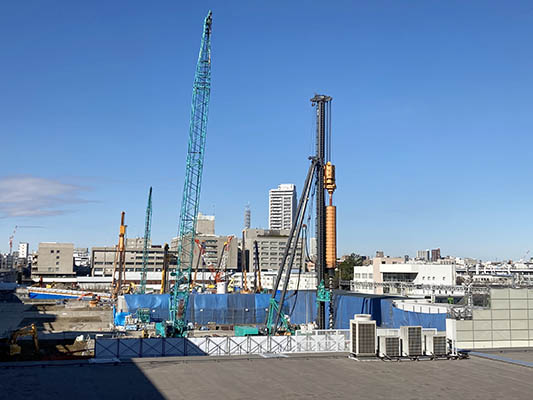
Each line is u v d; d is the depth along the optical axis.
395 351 47.59
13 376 39.25
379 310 103.38
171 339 53.53
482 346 51.97
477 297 55.56
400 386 37.38
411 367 44.06
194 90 113.38
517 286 68.25
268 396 34.28
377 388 36.75
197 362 45.12
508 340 52.59
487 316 52.47
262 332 109.69
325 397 34.25
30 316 156.62
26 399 32.97
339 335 59.09
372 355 47.47
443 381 39.03
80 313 166.12
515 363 45.16
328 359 47.31
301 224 107.25
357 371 42.41
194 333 127.06
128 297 147.12
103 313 166.50
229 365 44.19
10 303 199.50
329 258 101.00
